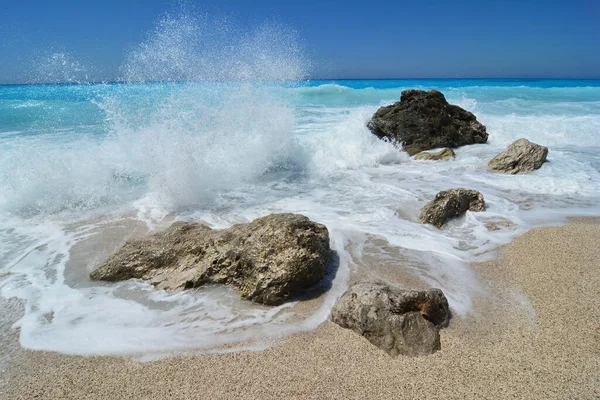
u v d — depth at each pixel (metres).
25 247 4.92
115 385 2.79
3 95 20.33
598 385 2.68
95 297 3.88
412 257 4.53
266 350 3.11
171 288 3.97
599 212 5.83
